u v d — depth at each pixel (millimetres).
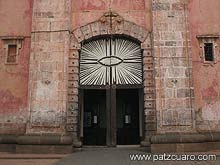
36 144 15758
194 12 18344
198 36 17906
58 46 16969
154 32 17062
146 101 17062
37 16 17375
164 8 17344
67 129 16625
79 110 17422
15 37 18141
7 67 17984
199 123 17062
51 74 16672
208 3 18469
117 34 17797
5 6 18781
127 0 18203
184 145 15609
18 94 17625
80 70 17875
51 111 16281
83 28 17828
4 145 16922
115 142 17312
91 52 18078
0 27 18500
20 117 17359
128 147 17297
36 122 16203
